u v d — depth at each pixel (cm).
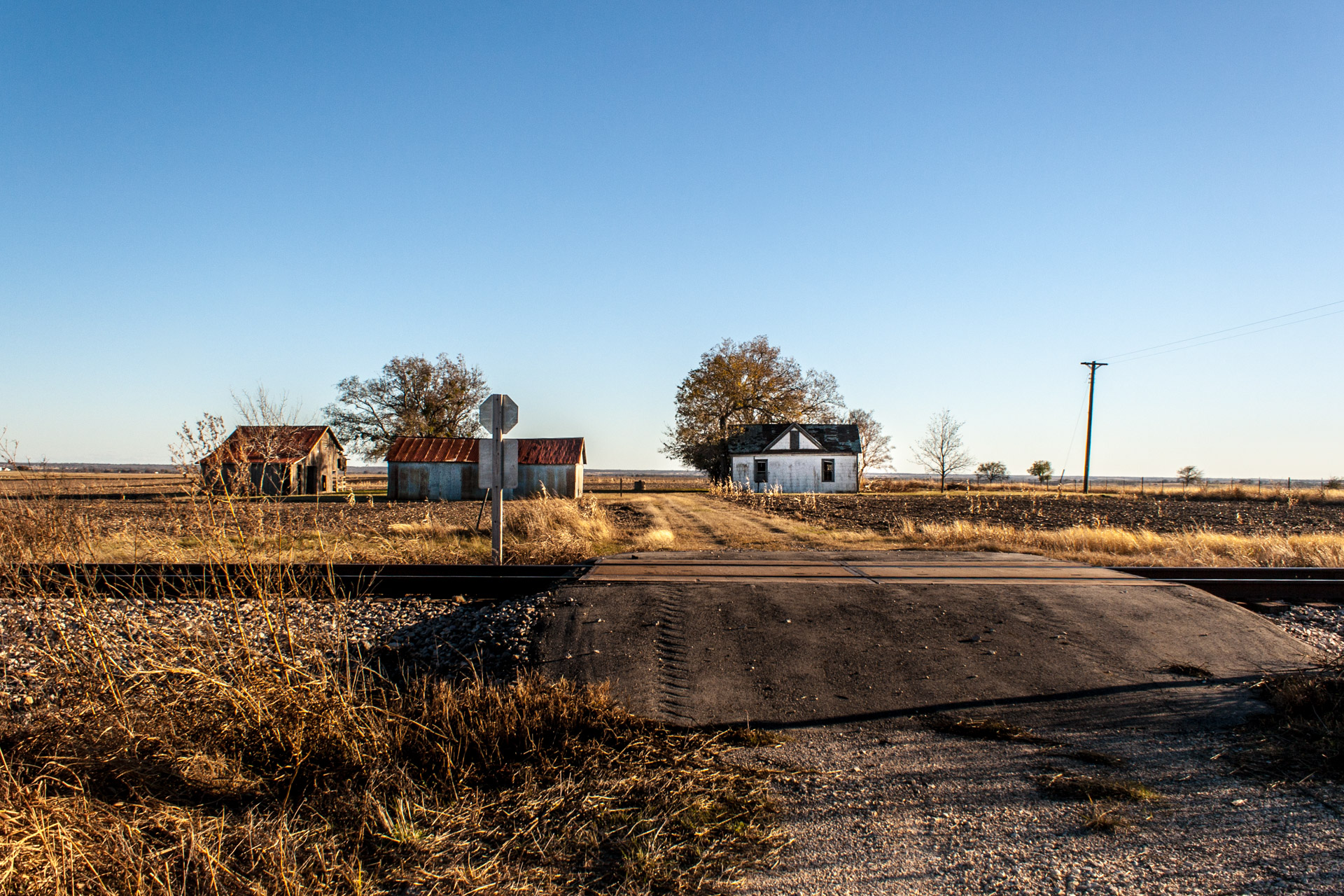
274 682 504
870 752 533
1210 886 350
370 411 6419
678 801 449
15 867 338
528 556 1363
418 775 480
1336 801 439
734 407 6675
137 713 496
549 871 376
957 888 354
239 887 352
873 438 7269
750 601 871
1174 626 808
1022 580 987
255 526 662
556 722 546
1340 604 999
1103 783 467
